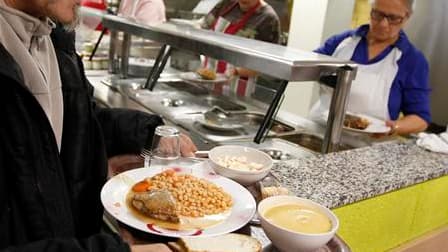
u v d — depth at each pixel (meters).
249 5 2.97
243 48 1.53
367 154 1.50
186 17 3.85
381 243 1.35
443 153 1.57
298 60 1.34
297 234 0.76
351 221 1.21
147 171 1.03
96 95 2.17
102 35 2.67
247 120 1.96
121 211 0.85
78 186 1.04
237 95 2.33
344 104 1.42
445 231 1.57
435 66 2.83
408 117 2.11
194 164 1.12
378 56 2.18
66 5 0.91
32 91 0.90
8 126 0.80
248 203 0.95
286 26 3.79
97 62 2.71
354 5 3.25
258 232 0.90
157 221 0.84
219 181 1.03
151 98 2.16
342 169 1.34
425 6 2.79
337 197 1.14
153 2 3.19
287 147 1.70
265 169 1.08
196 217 0.87
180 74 2.50
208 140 1.67
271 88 2.23
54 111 0.98
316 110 2.21
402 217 1.38
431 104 2.88
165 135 1.12
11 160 0.80
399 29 2.11
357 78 2.19
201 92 2.33
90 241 0.71
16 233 0.82
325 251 0.84
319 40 3.59
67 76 1.03
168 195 0.87
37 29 0.92
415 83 2.14
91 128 1.07
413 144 1.66
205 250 0.75
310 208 0.87
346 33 2.37
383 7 2.04
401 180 1.30
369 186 1.23
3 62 0.78
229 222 0.87
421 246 1.48
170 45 1.90
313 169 1.31
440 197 1.51
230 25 3.02
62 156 1.02
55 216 0.86
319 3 3.54
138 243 0.80
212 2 3.48
